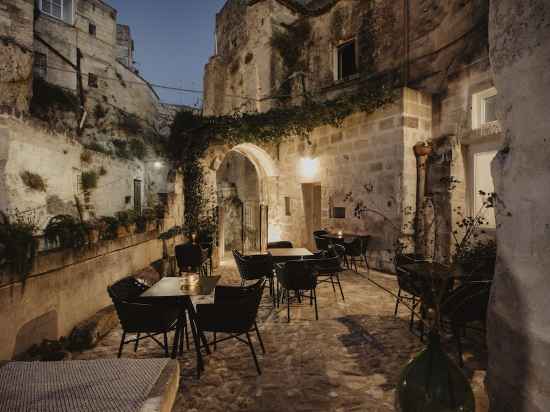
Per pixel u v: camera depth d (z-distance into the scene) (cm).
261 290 312
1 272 246
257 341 358
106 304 413
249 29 1253
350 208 737
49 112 1414
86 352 325
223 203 1566
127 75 1883
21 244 264
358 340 358
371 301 498
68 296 334
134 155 1808
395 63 779
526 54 151
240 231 1506
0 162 702
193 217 793
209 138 811
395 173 633
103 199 1277
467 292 292
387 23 803
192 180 801
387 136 648
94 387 114
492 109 561
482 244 520
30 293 277
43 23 1454
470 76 578
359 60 887
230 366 304
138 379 120
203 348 342
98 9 1705
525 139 152
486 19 543
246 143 905
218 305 290
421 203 617
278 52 1145
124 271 467
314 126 812
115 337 364
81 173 1100
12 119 728
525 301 148
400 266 395
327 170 798
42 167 847
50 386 115
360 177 711
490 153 559
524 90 153
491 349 178
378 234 671
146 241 555
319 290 561
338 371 294
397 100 628
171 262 634
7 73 1009
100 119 1686
